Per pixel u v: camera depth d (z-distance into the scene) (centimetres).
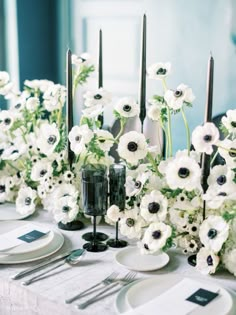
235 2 312
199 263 120
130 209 133
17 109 168
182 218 129
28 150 166
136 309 100
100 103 156
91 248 134
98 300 107
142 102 148
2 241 132
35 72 389
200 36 332
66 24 395
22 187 166
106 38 381
